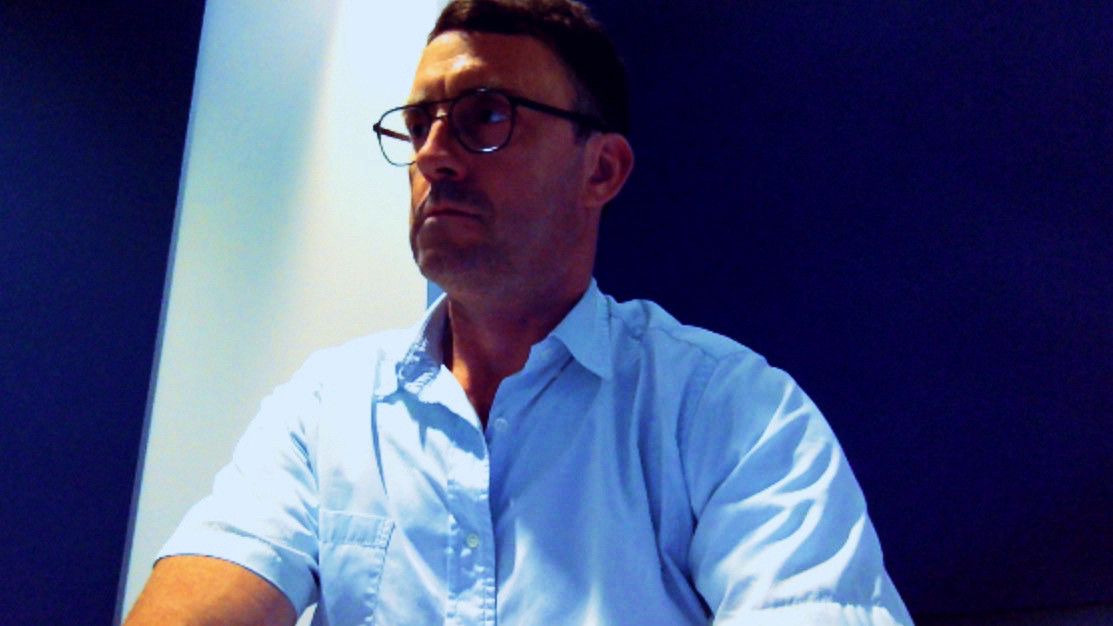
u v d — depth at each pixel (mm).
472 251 820
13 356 1430
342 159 1549
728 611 653
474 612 729
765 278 1363
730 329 1364
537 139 856
